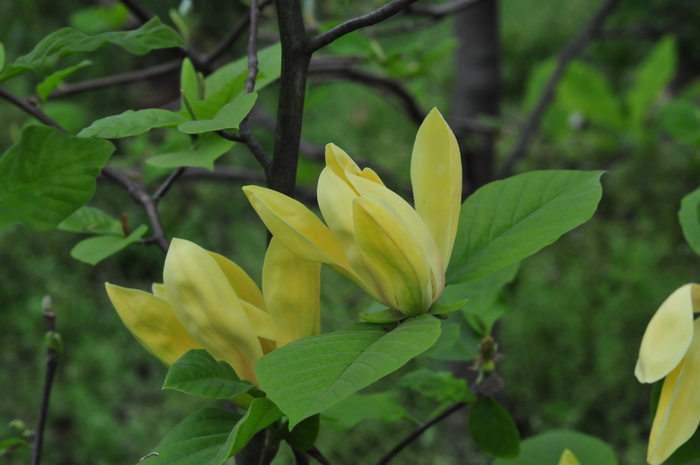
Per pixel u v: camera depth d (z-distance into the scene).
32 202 0.87
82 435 3.71
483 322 1.05
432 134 0.88
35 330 4.16
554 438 1.08
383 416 1.08
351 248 0.87
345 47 1.47
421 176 0.89
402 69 1.66
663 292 3.90
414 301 0.87
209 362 0.87
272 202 0.88
